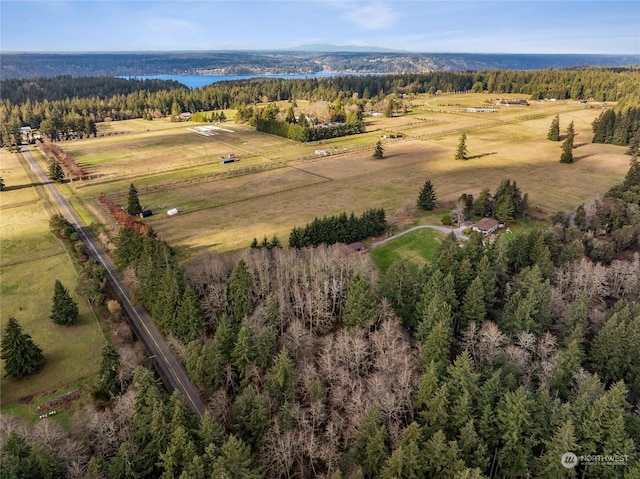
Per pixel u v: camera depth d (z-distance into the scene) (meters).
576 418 53.53
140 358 77.25
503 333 75.69
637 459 49.19
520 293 78.25
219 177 184.62
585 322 73.94
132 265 100.38
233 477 49.06
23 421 65.06
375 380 62.94
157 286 87.50
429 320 72.50
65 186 181.62
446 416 56.09
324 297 84.38
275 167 198.38
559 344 72.88
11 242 127.81
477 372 68.25
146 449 55.34
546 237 96.25
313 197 157.62
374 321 79.44
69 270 111.44
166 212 146.75
